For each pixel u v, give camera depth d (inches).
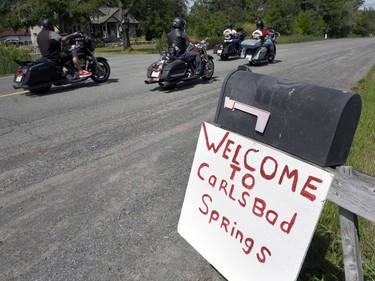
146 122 204.2
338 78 338.0
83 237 96.9
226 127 74.5
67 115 225.8
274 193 61.9
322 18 2162.9
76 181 131.1
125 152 158.2
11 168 144.6
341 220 54.7
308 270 77.7
